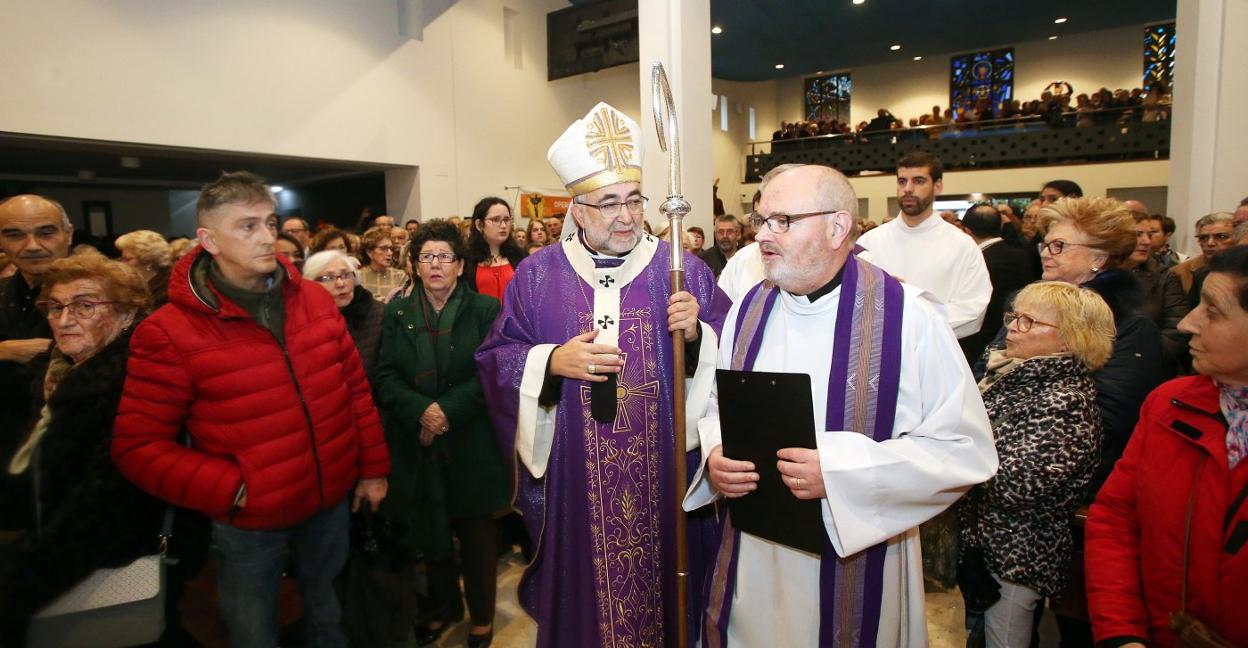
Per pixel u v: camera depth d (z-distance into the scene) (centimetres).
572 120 1210
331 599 205
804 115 1852
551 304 190
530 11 1127
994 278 355
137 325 174
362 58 895
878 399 139
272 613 190
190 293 169
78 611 168
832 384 141
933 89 1695
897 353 139
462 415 239
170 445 171
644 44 577
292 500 179
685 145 573
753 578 154
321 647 205
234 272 174
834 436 135
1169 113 1204
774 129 1883
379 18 916
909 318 141
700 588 186
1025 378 178
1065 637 212
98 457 167
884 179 1484
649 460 181
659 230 507
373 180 1096
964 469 132
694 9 579
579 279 190
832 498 130
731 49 1439
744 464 141
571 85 1203
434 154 992
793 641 145
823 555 141
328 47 857
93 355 173
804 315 149
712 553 181
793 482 132
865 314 141
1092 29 1408
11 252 215
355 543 211
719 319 187
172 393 170
